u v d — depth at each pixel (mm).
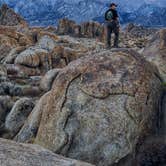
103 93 18688
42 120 19438
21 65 50312
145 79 19375
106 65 19656
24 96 32219
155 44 26891
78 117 18359
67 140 17891
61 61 55219
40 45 65438
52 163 12156
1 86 34156
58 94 19359
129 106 18344
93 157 17516
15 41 72250
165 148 17359
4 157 11805
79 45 79062
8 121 24328
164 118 19562
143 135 18250
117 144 17578
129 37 127062
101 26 125750
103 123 17938
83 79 19344
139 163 17344
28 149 13133
